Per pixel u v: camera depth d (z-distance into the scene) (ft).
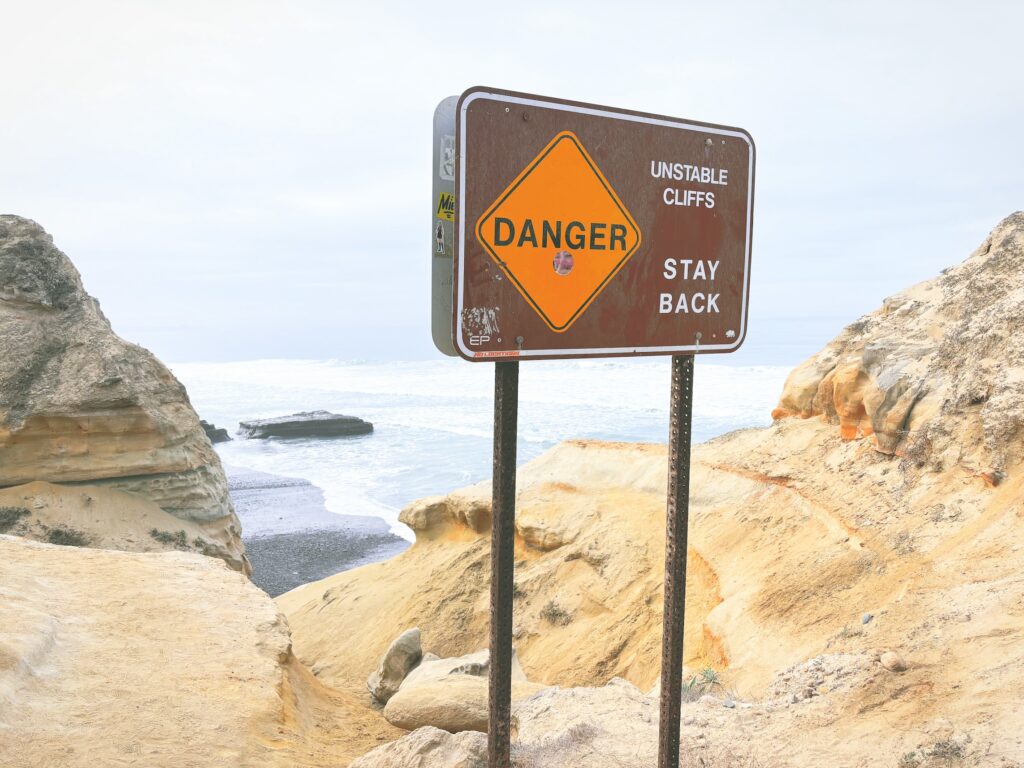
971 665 17.56
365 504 148.25
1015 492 29.17
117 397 63.72
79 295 69.36
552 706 20.30
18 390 62.13
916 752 14.33
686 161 11.47
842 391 48.29
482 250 9.78
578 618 64.39
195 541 65.67
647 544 65.46
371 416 266.77
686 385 11.77
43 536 59.16
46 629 25.57
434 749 15.49
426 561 85.76
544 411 241.14
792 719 17.31
